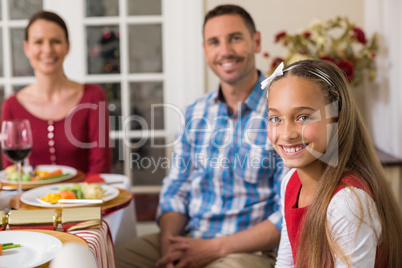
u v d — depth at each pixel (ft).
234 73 5.35
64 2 9.96
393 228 3.15
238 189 5.29
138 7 9.99
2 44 10.09
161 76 10.11
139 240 5.59
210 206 5.41
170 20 9.94
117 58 10.15
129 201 4.30
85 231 3.29
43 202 4.06
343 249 2.93
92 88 7.34
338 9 9.58
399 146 7.72
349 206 2.92
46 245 2.76
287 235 3.84
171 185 5.84
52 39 6.90
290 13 9.60
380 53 8.47
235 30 5.41
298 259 3.20
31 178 5.20
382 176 3.24
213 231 5.33
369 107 9.21
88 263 1.76
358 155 3.23
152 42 10.09
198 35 9.73
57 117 7.03
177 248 5.02
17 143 4.81
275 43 9.59
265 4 9.60
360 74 8.51
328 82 3.12
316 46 8.46
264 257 5.03
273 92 3.19
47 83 7.02
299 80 3.10
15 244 2.83
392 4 7.82
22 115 6.95
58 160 6.94
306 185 3.37
